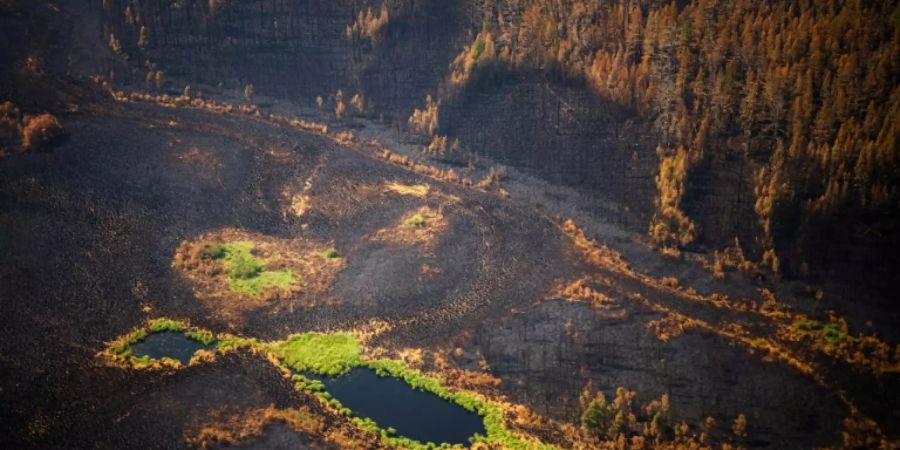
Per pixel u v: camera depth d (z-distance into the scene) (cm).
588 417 11062
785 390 11638
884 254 13912
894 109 14475
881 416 11275
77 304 12988
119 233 14562
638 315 13125
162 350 12306
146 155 16475
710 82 16338
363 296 13625
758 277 14075
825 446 10856
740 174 15338
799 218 14375
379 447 10675
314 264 14400
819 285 13838
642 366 12112
